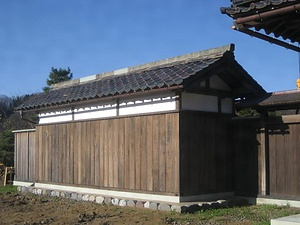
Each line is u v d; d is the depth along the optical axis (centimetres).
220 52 1146
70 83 1691
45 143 1548
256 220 911
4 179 1878
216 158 1159
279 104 1064
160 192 1098
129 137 1201
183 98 1088
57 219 1006
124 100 1231
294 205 1048
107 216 1009
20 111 1639
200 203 1040
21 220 1007
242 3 521
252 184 1155
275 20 524
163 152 1099
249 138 1173
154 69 1279
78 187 1372
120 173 1222
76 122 1403
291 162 1070
